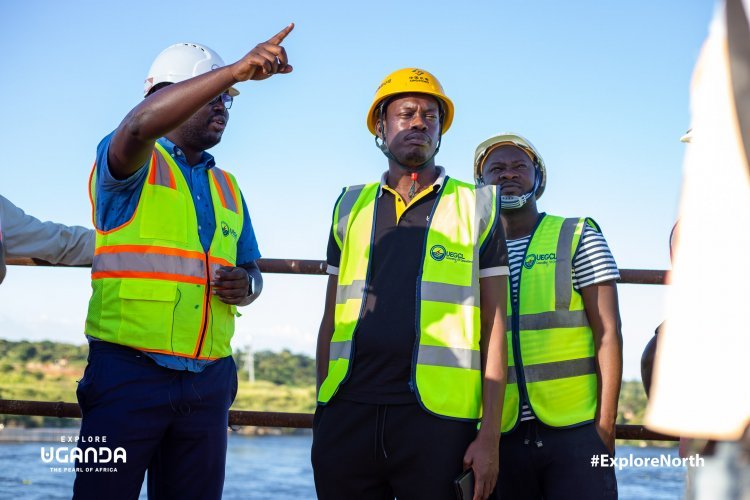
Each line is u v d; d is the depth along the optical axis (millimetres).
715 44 1646
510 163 4047
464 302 3271
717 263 1619
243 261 4086
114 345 3447
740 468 1653
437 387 3166
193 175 3773
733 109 1561
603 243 3816
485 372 3271
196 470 3559
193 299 3566
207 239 3701
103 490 3314
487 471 3109
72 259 4535
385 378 3227
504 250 3396
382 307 3295
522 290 3848
